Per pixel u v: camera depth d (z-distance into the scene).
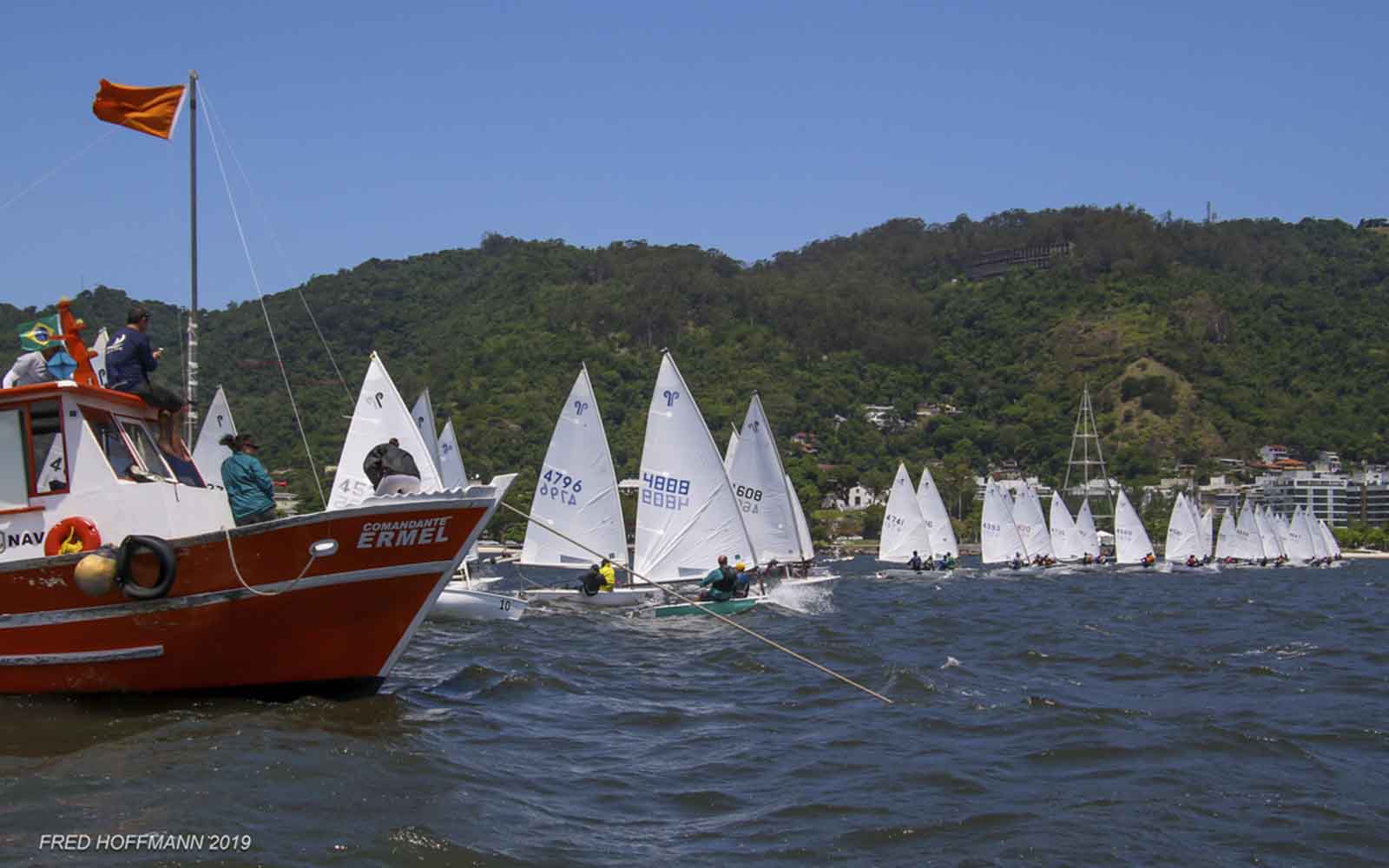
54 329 17.45
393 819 11.80
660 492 41.97
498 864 10.85
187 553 16.20
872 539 173.25
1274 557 121.69
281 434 127.44
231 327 168.12
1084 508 110.62
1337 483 197.50
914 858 11.77
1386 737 17.98
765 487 50.34
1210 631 35.78
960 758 16.08
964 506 194.38
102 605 16.39
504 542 108.81
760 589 42.81
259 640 16.73
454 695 19.28
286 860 10.50
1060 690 22.23
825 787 14.37
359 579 16.80
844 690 21.56
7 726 15.31
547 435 170.50
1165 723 18.73
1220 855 12.10
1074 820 13.11
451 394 193.75
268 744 14.33
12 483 16.89
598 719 18.20
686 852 11.71
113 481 16.81
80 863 10.31
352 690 17.84
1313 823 13.27
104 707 16.66
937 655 27.58
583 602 40.75
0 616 16.66
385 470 18.12
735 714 19.08
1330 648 30.31
